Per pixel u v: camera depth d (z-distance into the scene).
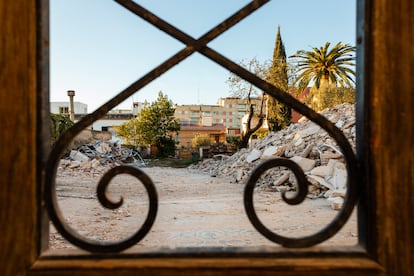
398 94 0.49
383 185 0.49
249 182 0.51
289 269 0.50
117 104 0.52
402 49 0.50
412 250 0.49
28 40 0.50
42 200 0.51
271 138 11.93
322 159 7.08
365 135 0.50
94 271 0.50
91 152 14.48
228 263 0.50
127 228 3.62
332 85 20.41
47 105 0.53
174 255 0.52
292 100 0.53
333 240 2.84
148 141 26.25
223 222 3.93
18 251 0.49
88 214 4.34
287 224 3.79
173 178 10.70
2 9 0.50
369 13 0.51
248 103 20.88
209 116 42.75
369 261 0.49
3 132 0.50
